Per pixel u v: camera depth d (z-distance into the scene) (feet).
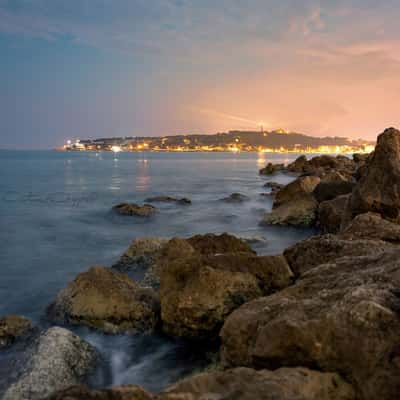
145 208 90.89
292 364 17.26
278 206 83.15
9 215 93.35
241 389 13.76
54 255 57.00
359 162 211.41
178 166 370.12
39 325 31.12
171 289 30.50
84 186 171.53
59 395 12.36
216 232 70.23
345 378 16.16
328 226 62.44
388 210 48.03
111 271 32.96
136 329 29.25
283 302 20.94
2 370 24.30
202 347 27.89
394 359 15.56
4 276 46.96
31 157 600.80
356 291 18.93
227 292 27.96
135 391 12.57
